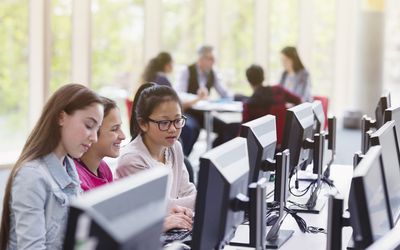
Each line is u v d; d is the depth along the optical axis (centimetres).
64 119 258
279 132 659
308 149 369
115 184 158
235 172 239
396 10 1264
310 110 373
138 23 918
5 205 261
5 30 791
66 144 261
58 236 261
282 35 1116
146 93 337
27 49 804
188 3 981
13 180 258
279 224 302
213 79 866
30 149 261
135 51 916
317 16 1170
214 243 235
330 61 1204
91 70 855
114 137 315
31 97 811
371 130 400
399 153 309
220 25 1021
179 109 337
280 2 1107
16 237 258
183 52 980
